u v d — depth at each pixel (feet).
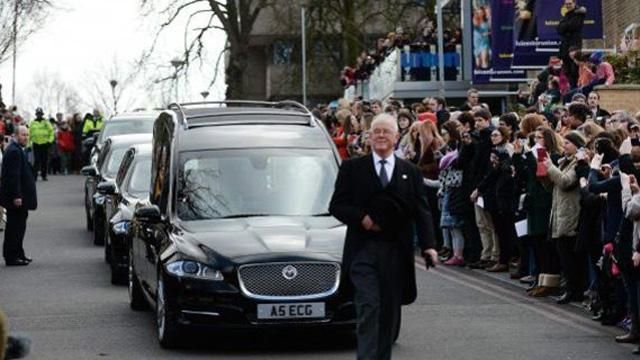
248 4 221.25
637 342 53.11
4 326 27.32
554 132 67.56
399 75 143.74
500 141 75.05
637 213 50.49
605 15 126.31
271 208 55.98
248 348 52.95
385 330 44.37
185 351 52.47
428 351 51.96
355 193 44.57
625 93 85.35
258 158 57.67
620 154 53.93
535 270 68.74
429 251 44.75
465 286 71.31
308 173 57.31
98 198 95.45
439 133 93.76
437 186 85.05
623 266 52.49
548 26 106.52
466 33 142.92
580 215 59.77
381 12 210.79
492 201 75.72
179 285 51.72
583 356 50.60
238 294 50.88
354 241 44.60
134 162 81.10
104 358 51.26
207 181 56.85
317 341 54.29
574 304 64.03
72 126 191.42
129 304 66.03
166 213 56.85
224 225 54.54
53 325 59.67
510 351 51.75
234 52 220.02
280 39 223.92
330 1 215.92
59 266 83.66
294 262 51.03
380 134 44.65
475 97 90.17
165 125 61.52
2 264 85.66
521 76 122.52
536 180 66.95
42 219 118.21
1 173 84.43
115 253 73.51
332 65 220.02
